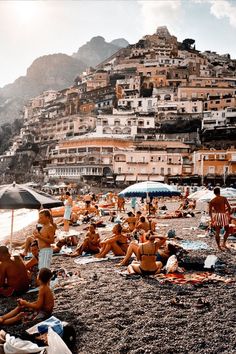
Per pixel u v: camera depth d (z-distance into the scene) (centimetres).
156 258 1191
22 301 737
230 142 11088
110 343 625
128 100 14450
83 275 1099
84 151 11444
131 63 17850
